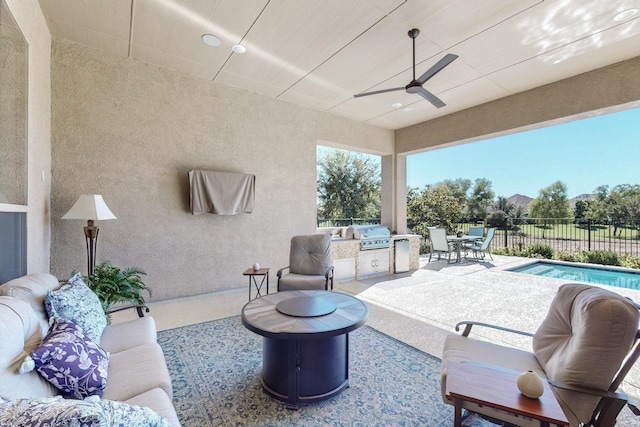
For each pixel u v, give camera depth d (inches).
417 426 65.2
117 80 138.2
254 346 103.3
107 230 136.9
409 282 201.2
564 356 56.6
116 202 138.6
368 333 115.6
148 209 146.6
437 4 100.9
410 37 120.1
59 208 126.2
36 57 101.2
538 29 113.6
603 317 51.3
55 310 60.4
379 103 193.0
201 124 160.9
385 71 151.2
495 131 185.0
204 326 120.5
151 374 56.6
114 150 137.9
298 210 198.1
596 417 51.6
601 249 270.7
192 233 159.0
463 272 233.9
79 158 130.3
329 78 159.8
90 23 115.0
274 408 71.3
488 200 431.2
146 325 81.6
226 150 169.3
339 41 124.4
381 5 102.0
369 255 219.3
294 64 144.6
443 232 281.3
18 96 84.7
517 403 43.7
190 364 91.1
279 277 140.3
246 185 171.2
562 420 39.9
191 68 150.6
